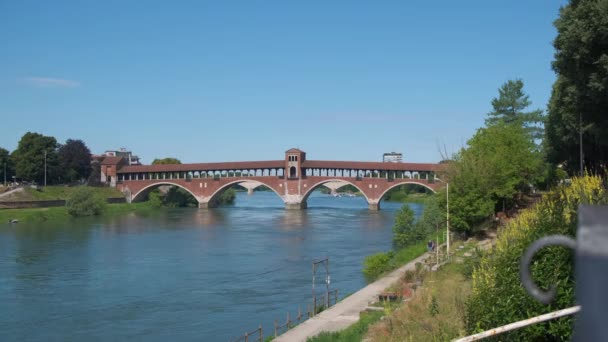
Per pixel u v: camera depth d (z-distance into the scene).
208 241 70.38
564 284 9.63
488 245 40.84
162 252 60.97
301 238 73.25
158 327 33.03
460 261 35.56
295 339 25.19
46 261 54.84
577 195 11.12
